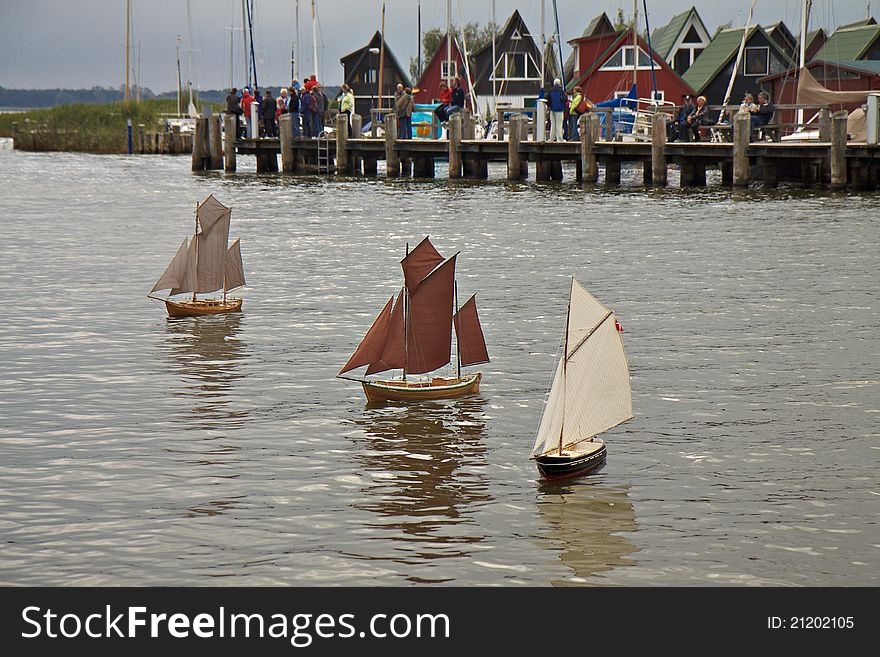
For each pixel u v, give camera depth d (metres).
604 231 37.88
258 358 21.12
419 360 19.23
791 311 24.66
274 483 14.60
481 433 16.67
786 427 16.72
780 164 56.56
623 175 67.06
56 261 32.97
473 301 19.95
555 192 52.59
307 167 68.19
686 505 13.84
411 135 69.19
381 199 50.16
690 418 17.20
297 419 17.31
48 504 13.91
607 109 61.09
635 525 13.27
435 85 117.56
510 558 12.49
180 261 25.58
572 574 12.13
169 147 105.69
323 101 69.06
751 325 23.34
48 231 40.34
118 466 15.23
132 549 12.70
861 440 16.12
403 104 64.06
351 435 16.56
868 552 12.55
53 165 81.94
